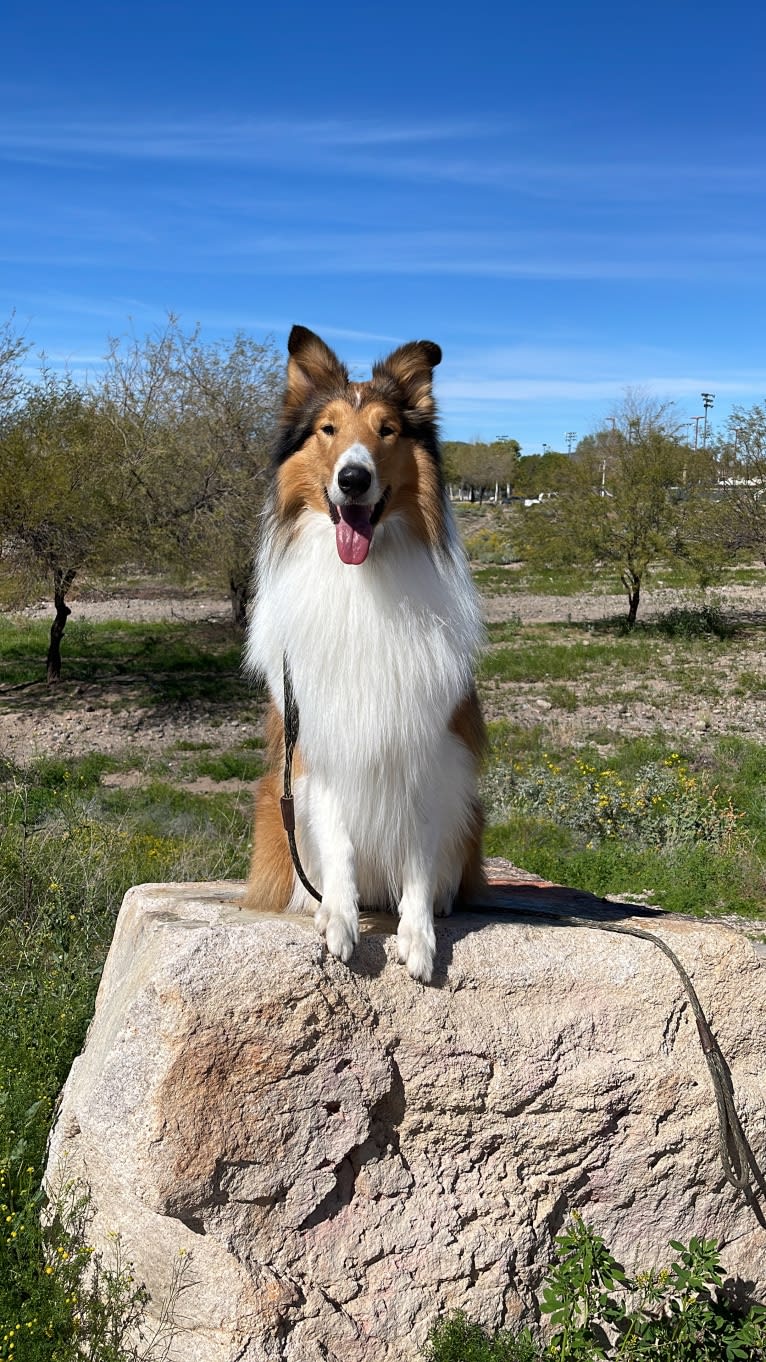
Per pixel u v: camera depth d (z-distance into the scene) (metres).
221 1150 1.54
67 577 7.75
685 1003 1.73
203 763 6.11
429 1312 1.63
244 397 8.99
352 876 1.62
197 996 1.53
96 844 3.54
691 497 11.09
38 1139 1.93
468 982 1.66
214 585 11.27
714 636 10.80
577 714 7.42
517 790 5.20
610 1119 1.71
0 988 2.48
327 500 1.57
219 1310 1.53
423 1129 1.66
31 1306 1.61
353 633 1.54
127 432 8.27
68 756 6.16
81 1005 2.32
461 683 1.61
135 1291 1.59
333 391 1.64
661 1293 1.69
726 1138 1.68
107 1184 1.61
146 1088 1.53
